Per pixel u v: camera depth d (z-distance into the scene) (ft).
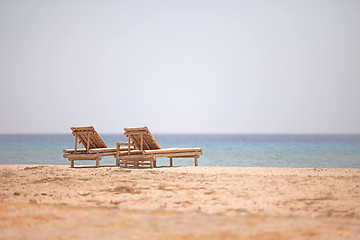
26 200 46.62
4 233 28.40
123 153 92.48
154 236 27.58
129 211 37.55
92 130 91.20
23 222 31.73
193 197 47.03
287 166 129.80
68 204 43.88
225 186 54.95
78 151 94.32
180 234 28.09
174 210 39.55
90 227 30.14
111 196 48.42
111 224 31.04
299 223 31.58
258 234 28.04
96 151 90.58
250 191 50.42
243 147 295.28
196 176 67.46
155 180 62.54
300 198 45.34
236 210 39.58
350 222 32.71
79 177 66.74
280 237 27.22
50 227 30.14
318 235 27.63
